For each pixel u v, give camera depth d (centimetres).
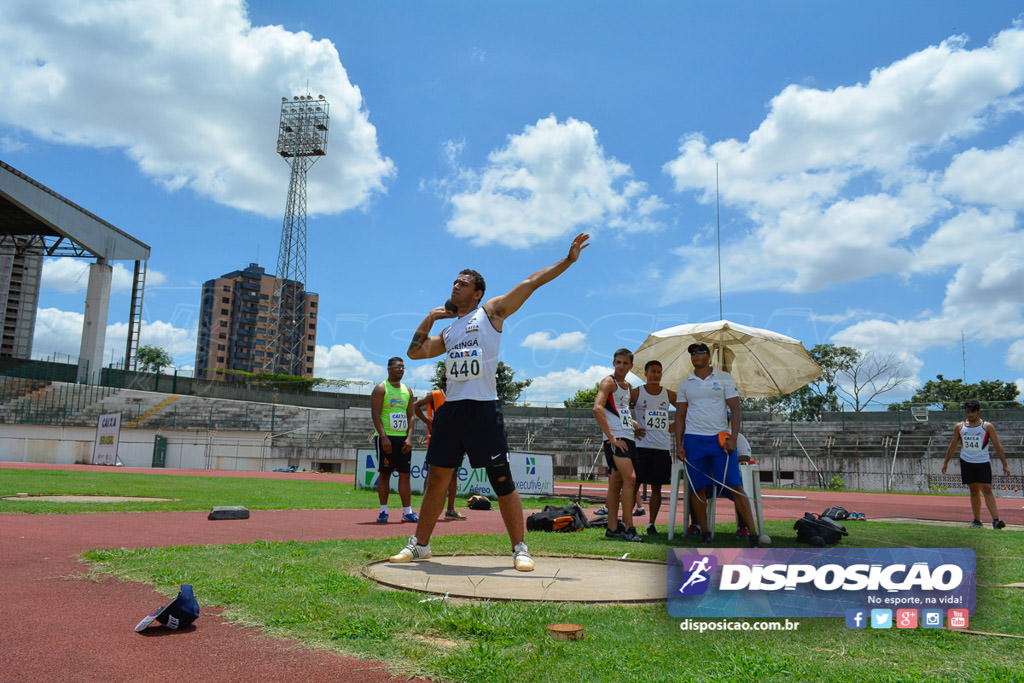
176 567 379
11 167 4028
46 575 361
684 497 657
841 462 3338
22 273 11888
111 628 259
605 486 2717
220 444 4300
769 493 2573
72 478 1630
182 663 219
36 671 208
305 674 209
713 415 619
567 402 5881
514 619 260
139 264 5253
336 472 4188
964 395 5744
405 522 777
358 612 278
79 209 4544
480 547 501
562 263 430
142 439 4181
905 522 923
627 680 198
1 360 4591
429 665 215
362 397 5572
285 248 7838
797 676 206
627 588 334
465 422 423
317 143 7581
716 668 211
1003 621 273
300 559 416
